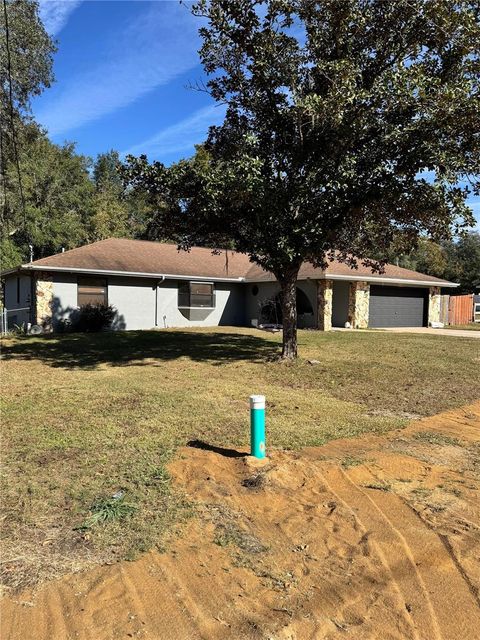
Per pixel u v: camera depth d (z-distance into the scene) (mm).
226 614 2789
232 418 6633
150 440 5598
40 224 33156
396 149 8930
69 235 35094
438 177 8250
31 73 24219
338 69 8219
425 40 8883
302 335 17297
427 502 4242
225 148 10727
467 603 2924
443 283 24500
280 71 9617
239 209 9922
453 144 8562
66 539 3477
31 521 3705
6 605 2801
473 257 38875
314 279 19938
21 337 16141
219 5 9328
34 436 5684
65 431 5902
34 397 7699
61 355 12586
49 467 4754
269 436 5902
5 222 30531
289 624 2715
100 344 14664
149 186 10195
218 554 3379
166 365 11141
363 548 3502
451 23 8070
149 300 20344
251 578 3135
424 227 10211
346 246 11648
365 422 6633
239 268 24094
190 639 2582
